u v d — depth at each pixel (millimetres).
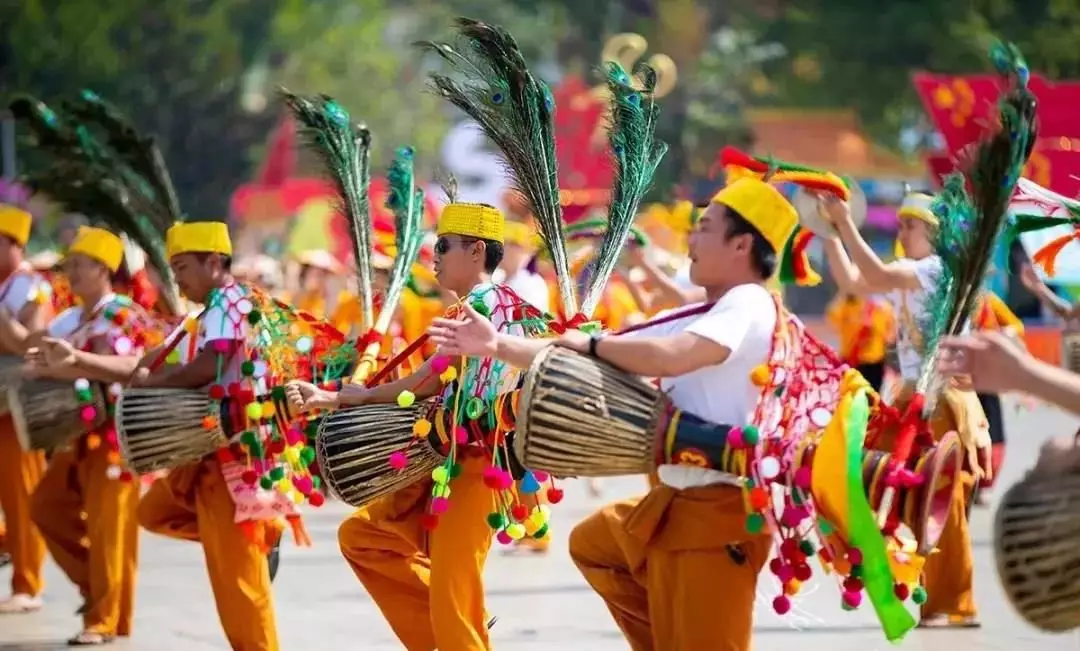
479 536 11531
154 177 16547
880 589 8984
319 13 86438
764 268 9664
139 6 72188
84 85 68688
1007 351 8219
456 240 12102
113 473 15141
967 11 62500
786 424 9383
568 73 98312
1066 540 8867
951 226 9914
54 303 19531
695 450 9328
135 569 15719
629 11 93250
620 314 24125
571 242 20703
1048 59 57562
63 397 14883
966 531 14914
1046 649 14016
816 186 11297
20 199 29375
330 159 14539
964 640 14453
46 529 15805
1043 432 34906
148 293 16453
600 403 9406
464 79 12086
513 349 9695
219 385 12625
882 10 66125
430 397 11844
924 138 69250
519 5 96125
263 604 12820
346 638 15531
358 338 13727
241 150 82062
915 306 14070
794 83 70688
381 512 12211
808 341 9547
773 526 9344
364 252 14367
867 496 9180
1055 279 15008
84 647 15266
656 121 12320
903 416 9664
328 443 11750
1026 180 11875
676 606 9570
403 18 126125
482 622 11641
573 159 42625
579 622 15977
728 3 86375
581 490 26844
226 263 13445
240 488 12719
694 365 9234
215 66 77438
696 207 14367
